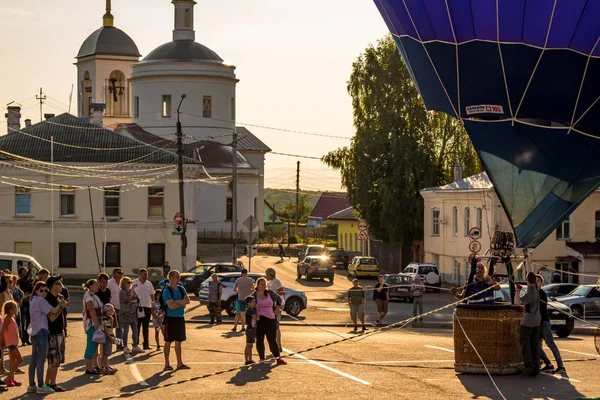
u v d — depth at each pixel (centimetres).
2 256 3781
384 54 7175
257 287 2264
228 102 9588
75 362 2303
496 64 2130
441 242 6316
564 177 2198
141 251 6159
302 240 11288
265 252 8700
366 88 7131
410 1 2181
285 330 3356
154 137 8981
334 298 5128
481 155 2244
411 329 3481
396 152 6875
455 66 2181
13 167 6016
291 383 1969
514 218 2270
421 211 6800
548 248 5547
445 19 2141
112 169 6141
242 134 10225
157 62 9400
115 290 2498
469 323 2088
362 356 2420
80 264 6081
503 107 2170
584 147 2155
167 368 2180
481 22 2103
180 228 5412
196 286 5025
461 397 1814
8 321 1969
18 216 6044
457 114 2239
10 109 7619
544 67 2098
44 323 1873
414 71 2312
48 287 1884
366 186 6988
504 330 2070
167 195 6188
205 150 8994
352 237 9712
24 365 2283
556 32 2056
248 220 5034
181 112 9381
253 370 2159
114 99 10412
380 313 3584
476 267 2242
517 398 1809
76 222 6072
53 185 6059
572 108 2123
